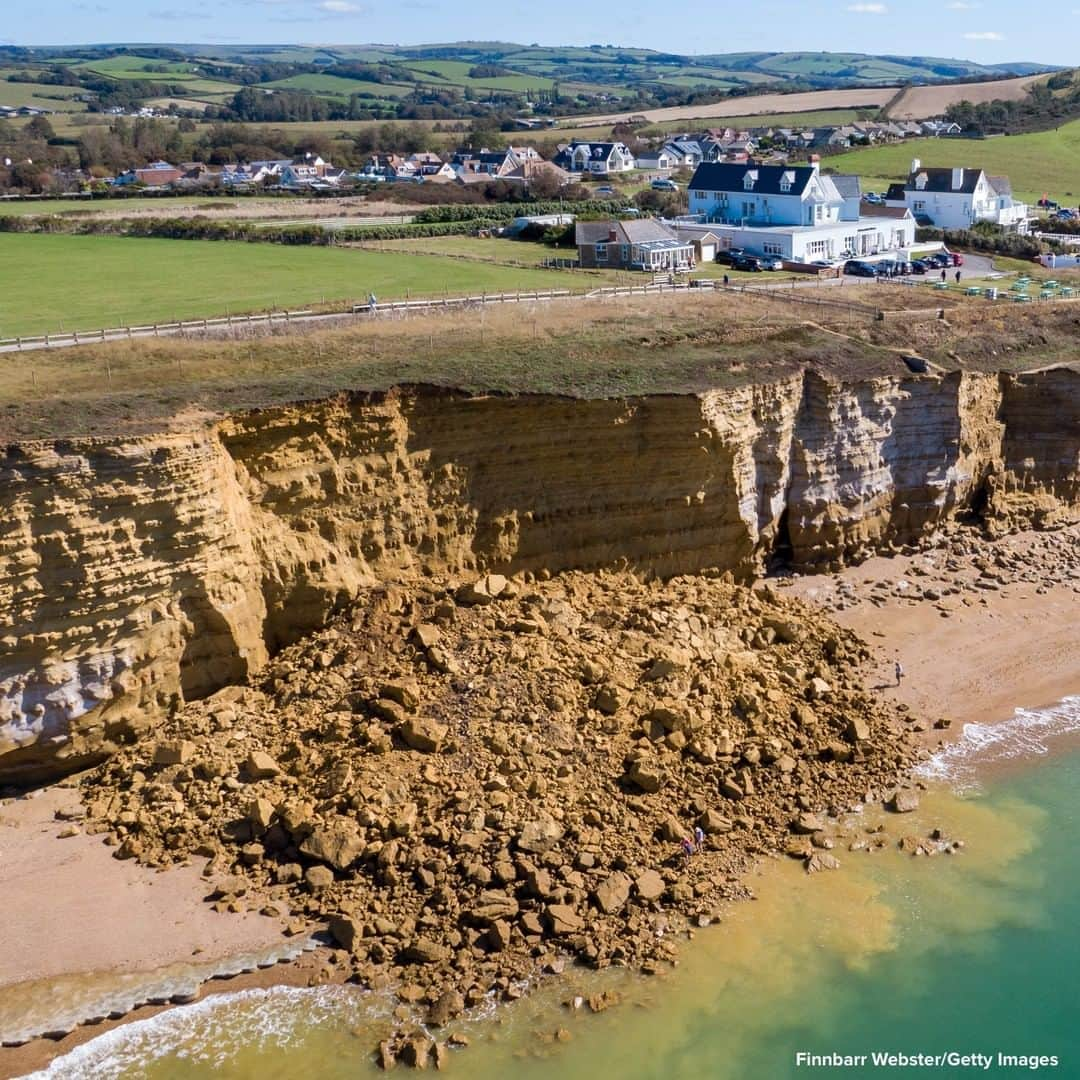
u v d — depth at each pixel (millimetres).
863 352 51406
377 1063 26328
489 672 36938
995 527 53312
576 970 28812
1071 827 34562
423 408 41500
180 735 35250
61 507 33344
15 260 73000
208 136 183125
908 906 31234
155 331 48094
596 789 33812
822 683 39781
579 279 70250
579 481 43969
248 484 38188
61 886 30672
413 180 138875
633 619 40844
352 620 39062
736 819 33781
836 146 157125
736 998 28188
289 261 74188
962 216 102500
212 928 29578
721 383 45469
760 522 47688
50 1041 26750
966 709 40750
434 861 30859
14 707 33438
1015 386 53938
